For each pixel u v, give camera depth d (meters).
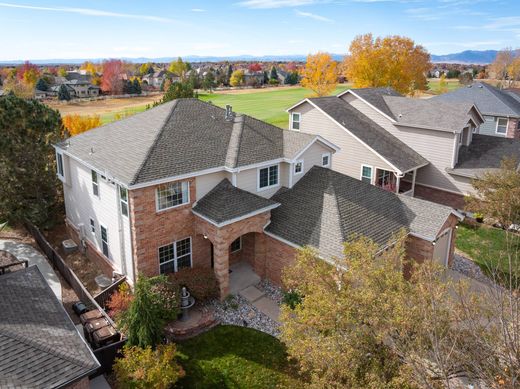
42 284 14.68
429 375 8.55
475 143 30.27
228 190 18.56
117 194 17.22
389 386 8.67
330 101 31.58
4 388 9.58
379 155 26.83
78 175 21.12
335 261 12.37
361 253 11.64
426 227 18.55
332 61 61.56
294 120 32.03
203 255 19.06
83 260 21.70
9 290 13.65
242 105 78.44
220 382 13.38
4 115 22.33
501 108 38.28
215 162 18.55
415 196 30.19
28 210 23.67
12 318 11.95
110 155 18.66
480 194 23.00
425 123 28.38
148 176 16.28
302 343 10.38
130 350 12.81
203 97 95.75
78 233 22.42
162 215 17.16
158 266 17.66
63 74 167.88
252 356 14.48
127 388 11.88
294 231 17.88
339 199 19.05
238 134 20.75
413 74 57.69
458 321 9.28
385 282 10.30
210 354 14.55
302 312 11.23
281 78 164.62
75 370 10.55
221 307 17.14
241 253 20.59
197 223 18.03
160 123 19.89
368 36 56.19
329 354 9.52
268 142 21.05
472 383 8.52
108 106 89.69
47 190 24.69
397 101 31.84
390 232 18.03
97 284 19.27
